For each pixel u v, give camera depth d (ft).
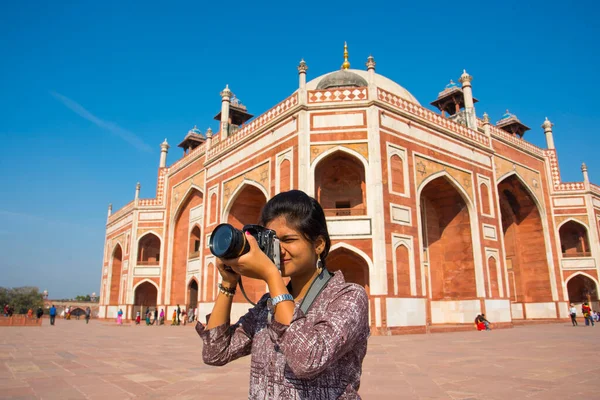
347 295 2.61
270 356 2.65
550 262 46.06
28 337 27.48
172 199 53.26
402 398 8.97
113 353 18.06
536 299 46.11
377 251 28.63
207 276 40.37
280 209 2.94
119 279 64.69
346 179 33.83
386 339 24.50
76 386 10.49
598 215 49.85
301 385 2.50
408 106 33.86
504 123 53.52
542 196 47.91
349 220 29.55
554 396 9.16
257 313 3.14
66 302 118.73
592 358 15.25
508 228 48.91
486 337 25.39
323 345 2.24
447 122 36.83
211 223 41.19
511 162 44.96
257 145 36.06
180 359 16.06
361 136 30.83
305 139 31.19
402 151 32.19
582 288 49.75
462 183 36.42
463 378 11.37
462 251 36.29
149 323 50.19
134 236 55.47
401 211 30.68
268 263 2.46
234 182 38.50
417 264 30.50
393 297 28.40
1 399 8.99
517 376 11.67
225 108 44.45
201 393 9.64
